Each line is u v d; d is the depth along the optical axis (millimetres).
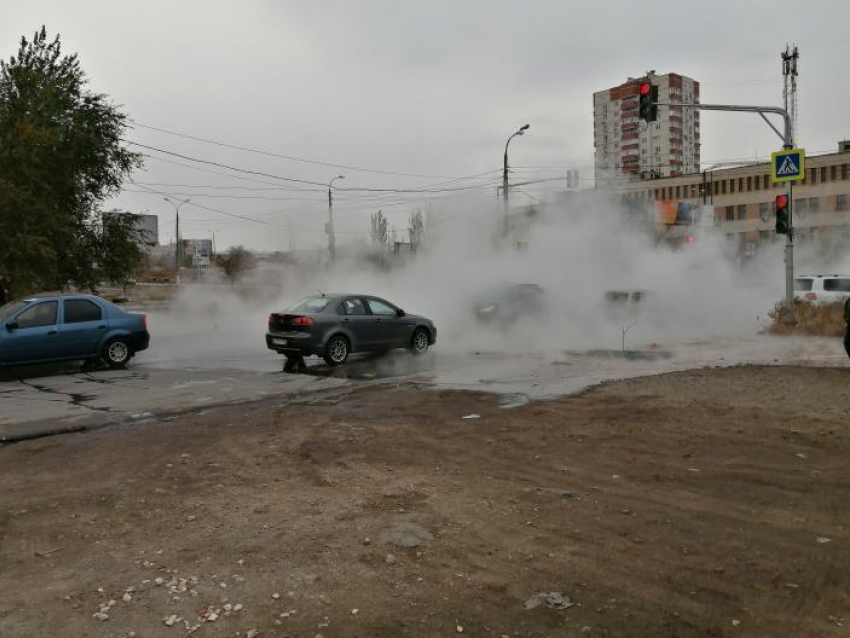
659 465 5852
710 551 4047
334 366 13117
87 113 19531
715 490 5168
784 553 4004
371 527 4535
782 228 18156
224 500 5168
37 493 5422
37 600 3582
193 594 3617
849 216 63719
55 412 8812
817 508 4742
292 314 13102
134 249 21641
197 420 8219
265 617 3365
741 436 6684
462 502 5016
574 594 3545
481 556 4039
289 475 5816
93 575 3877
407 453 6480
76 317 12656
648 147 82125
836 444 6293
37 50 19281
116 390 10539
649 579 3695
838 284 20594
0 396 10102
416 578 3764
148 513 4910
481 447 6645
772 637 3111
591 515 4688
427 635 3168
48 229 17172
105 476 5867
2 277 16875
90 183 20156
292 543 4281
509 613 3363
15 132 16969
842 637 3104
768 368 10789
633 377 10641
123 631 3256
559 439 6863
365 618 3334
